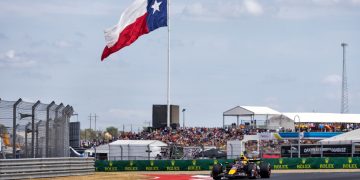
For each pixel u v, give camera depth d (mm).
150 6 50656
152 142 69812
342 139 69562
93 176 42969
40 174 38031
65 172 41344
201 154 69125
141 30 50250
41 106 38094
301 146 66750
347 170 56969
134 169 59500
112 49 49312
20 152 36312
